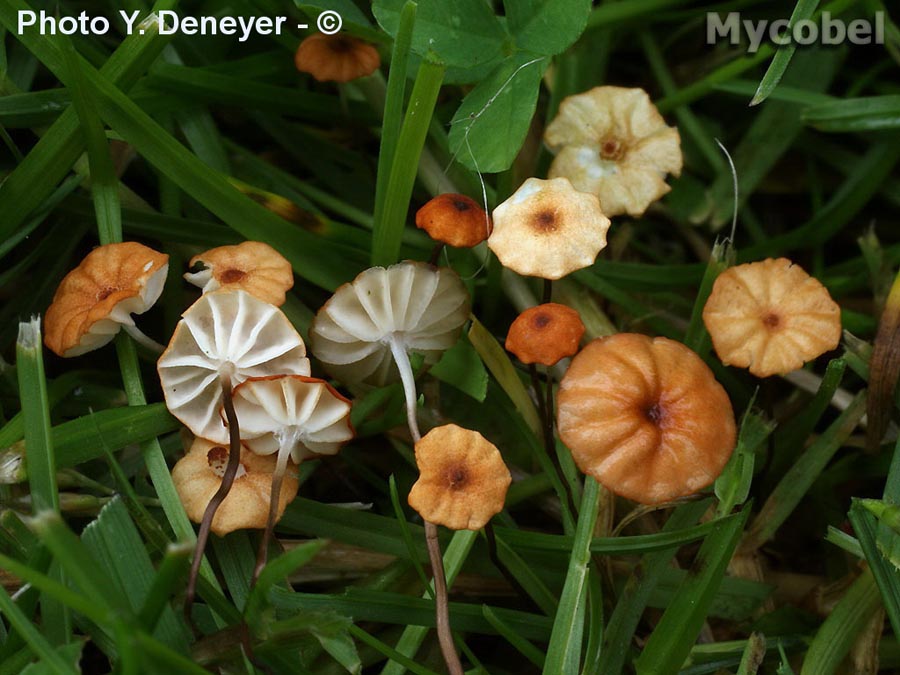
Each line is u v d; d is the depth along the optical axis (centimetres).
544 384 14
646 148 13
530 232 12
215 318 12
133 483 13
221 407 12
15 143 14
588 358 12
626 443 11
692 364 12
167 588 10
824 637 12
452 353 13
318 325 12
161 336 14
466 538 12
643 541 12
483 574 13
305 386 11
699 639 13
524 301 14
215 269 12
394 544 12
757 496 13
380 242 13
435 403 13
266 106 14
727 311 12
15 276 14
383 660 12
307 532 12
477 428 14
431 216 12
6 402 13
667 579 13
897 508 11
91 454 12
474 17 13
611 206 13
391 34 13
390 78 12
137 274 12
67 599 10
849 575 13
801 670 12
